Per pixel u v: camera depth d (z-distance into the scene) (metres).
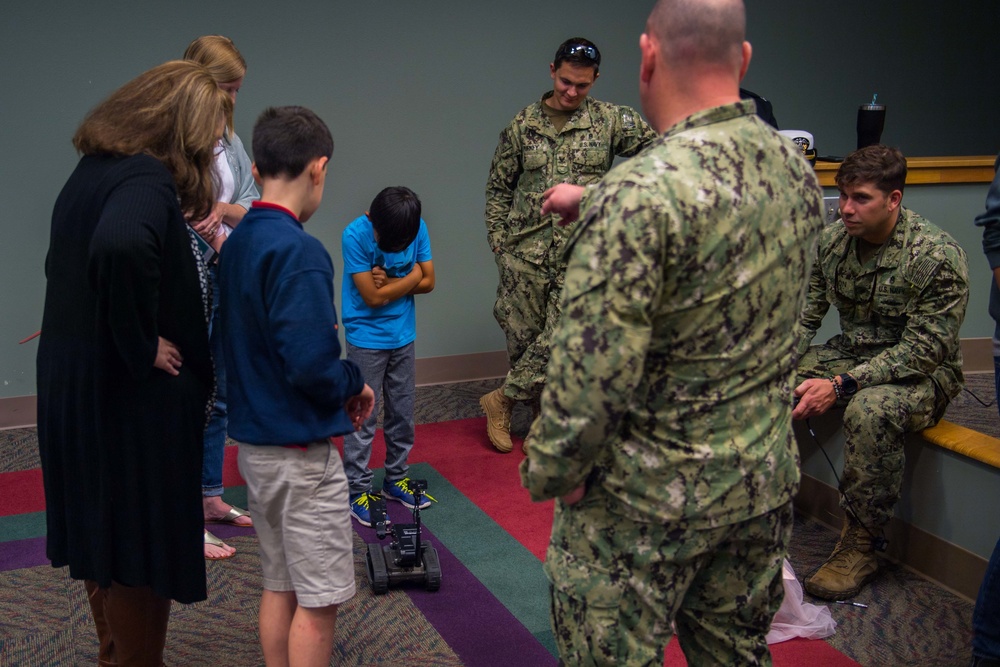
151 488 1.79
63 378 1.78
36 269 4.15
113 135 1.78
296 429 1.83
